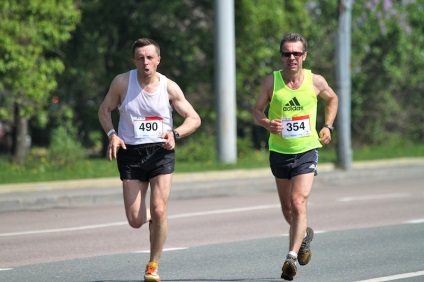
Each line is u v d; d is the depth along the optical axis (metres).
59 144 63.75
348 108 63.06
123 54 75.06
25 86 60.81
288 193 24.00
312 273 25.27
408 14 88.94
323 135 23.64
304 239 23.78
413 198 47.78
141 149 22.31
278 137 23.44
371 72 89.25
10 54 58.47
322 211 41.62
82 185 49.97
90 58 75.38
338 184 58.59
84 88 77.50
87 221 38.34
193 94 81.06
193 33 77.75
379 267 26.28
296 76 23.34
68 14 61.28
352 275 24.89
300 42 23.11
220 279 24.42
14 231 35.19
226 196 50.19
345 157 62.69
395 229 35.06
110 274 25.33
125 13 75.62
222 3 61.97
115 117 74.62
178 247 30.55
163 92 22.50
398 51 87.62
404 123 93.56
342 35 62.94
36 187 48.28
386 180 61.06
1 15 58.91
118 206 44.84
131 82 22.45
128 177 22.47
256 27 79.31
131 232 34.72
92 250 30.08
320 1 87.50
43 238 33.12
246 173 57.62
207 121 80.19
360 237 32.84
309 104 23.45
